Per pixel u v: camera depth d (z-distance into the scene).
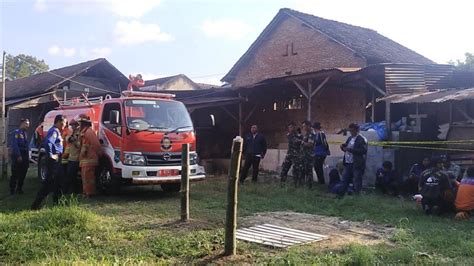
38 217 7.85
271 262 5.81
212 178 15.19
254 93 20.80
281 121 22.67
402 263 5.82
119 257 6.07
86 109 12.42
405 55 24.55
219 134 21.12
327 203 10.45
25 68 57.16
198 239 6.92
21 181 12.05
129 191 12.23
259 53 27.61
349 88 19.84
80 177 12.03
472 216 8.91
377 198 11.03
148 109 11.36
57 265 5.58
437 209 9.16
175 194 11.75
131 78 12.26
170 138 11.21
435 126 14.56
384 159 13.41
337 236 7.42
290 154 13.31
